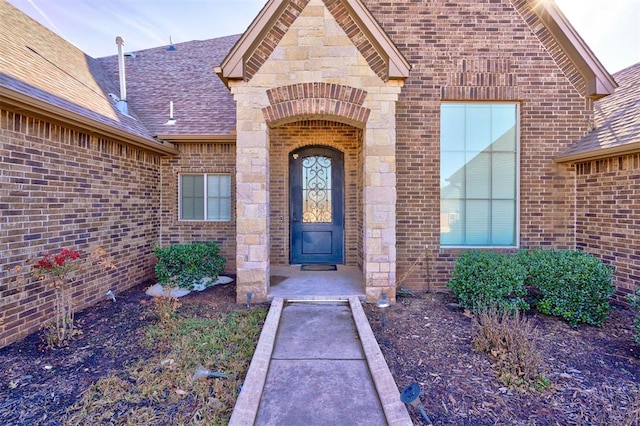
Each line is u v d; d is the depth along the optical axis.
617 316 5.07
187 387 3.19
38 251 4.60
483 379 3.34
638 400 2.96
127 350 3.94
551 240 6.61
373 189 5.58
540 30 6.53
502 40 6.54
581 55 6.33
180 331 4.40
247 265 5.57
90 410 2.87
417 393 2.65
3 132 4.13
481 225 6.78
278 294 5.69
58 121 4.84
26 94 4.14
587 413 2.84
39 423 2.73
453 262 6.57
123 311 5.29
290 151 7.99
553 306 4.87
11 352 3.92
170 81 9.34
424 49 6.51
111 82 8.62
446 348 4.00
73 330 4.41
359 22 5.48
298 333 4.38
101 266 5.73
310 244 8.16
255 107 5.54
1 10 6.53
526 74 6.56
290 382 3.32
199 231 7.88
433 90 6.52
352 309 5.05
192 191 7.98
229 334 4.30
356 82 5.57
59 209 4.97
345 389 3.21
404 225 6.57
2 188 4.12
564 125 6.57
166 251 6.37
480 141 6.74
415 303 5.68
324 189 8.12
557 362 3.70
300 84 5.55
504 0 6.52
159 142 7.16
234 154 7.79
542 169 6.59
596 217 6.12
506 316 4.10
